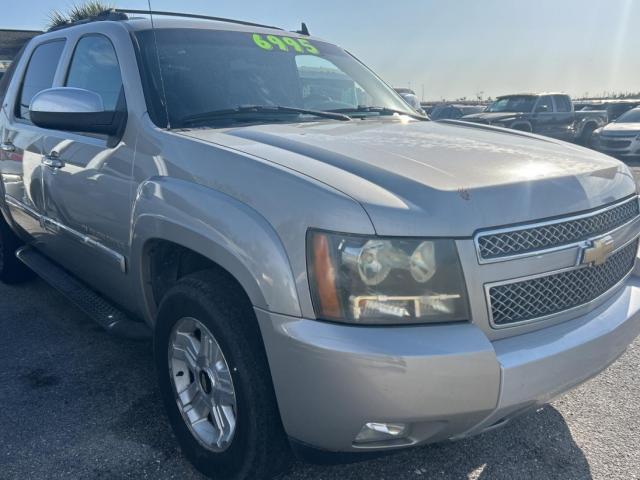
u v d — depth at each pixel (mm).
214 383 2328
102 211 2912
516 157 2375
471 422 1931
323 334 1851
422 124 3188
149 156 2600
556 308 2092
